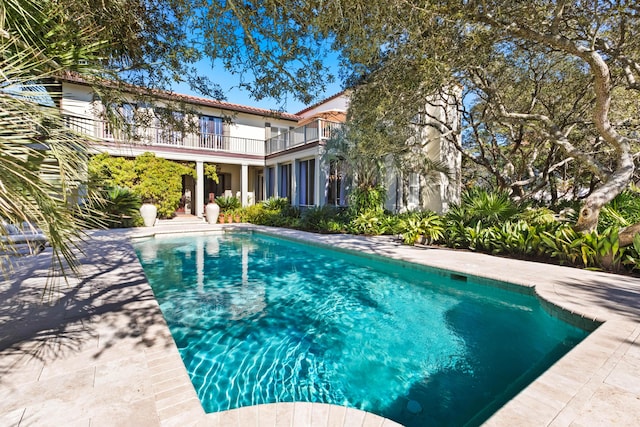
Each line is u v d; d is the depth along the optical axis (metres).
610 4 6.00
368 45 4.28
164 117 6.49
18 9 1.79
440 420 2.47
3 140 1.48
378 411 2.59
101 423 1.82
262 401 2.67
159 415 1.91
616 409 1.96
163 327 3.25
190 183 18.97
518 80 9.93
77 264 2.17
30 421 1.82
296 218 14.20
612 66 8.16
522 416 1.89
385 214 12.52
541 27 6.08
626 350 2.76
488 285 5.46
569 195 17.58
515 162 13.32
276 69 5.08
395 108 7.51
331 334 4.01
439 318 4.55
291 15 3.97
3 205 1.48
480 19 5.08
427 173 12.23
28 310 3.72
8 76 1.64
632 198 8.22
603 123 6.90
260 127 18.28
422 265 6.58
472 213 8.53
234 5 3.88
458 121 13.68
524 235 7.20
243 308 4.87
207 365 3.24
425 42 4.59
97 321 3.41
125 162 13.48
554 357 3.48
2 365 2.46
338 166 13.88
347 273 7.05
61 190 1.79
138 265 6.27
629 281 5.07
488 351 3.59
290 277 6.72
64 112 1.95
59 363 2.50
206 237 12.17
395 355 3.49
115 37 3.93
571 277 5.33
